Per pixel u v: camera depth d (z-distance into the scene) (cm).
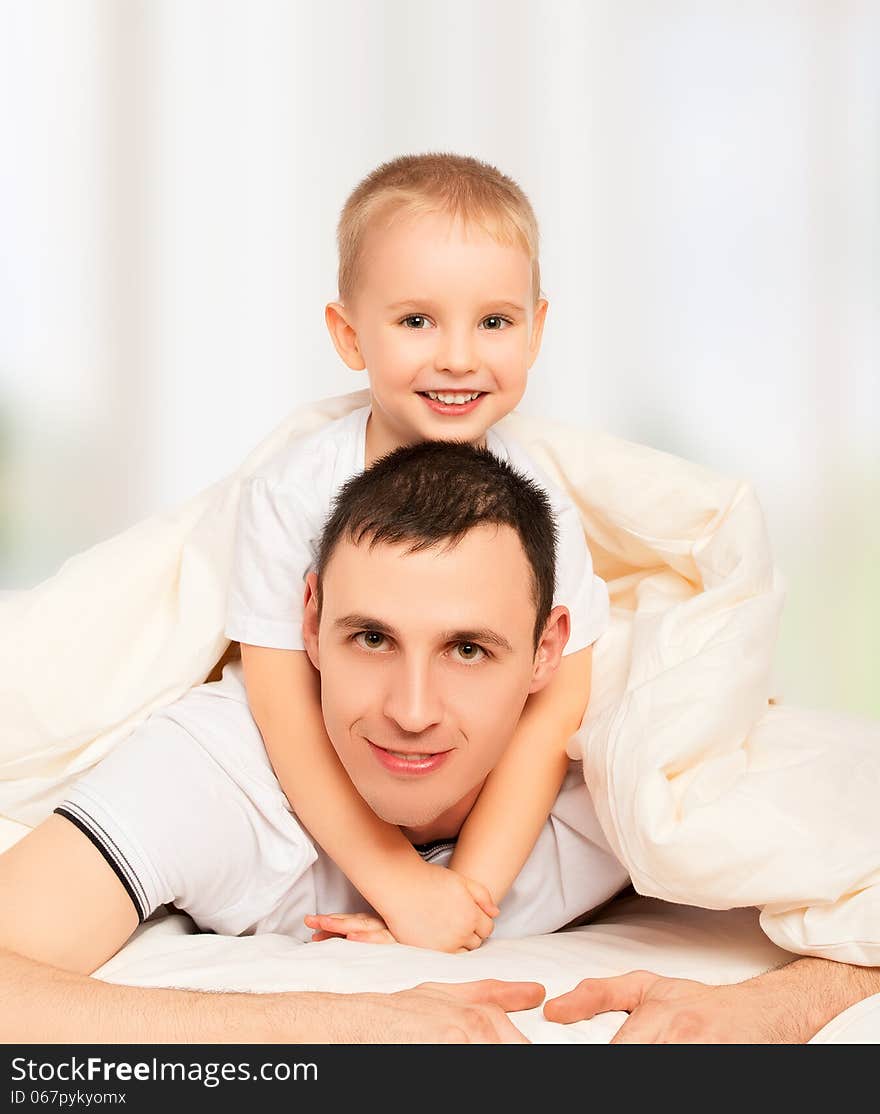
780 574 151
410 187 135
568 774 138
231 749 129
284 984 109
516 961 116
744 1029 103
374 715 114
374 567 112
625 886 150
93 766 140
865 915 113
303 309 395
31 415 395
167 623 147
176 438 397
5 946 107
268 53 390
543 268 401
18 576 397
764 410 407
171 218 392
